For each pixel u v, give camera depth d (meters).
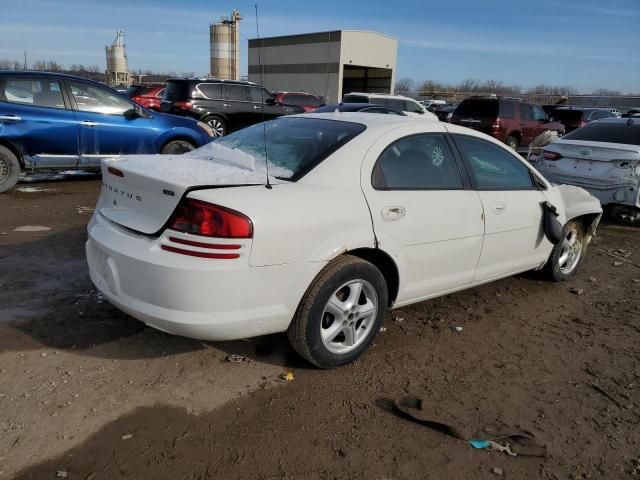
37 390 2.88
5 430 2.56
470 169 4.01
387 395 3.10
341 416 2.87
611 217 8.62
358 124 3.67
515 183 4.46
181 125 9.12
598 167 7.67
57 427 2.61
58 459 2.41
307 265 2.95
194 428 2.69
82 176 9.48
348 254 3.23
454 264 3.87
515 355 3.72
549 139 8.69
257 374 3.21
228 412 2.83
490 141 4.29
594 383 3.40
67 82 7.99
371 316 3.38
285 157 3.42
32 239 5.47
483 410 3.02
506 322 4.27
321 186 3.14
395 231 3.37
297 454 2.56
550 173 8.18
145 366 3.20
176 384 3.04
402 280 3.52
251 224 2.71
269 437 2.66
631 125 7.98
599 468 2.62
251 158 3.41
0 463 2.35
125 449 2.50
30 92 7.72
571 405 3.14
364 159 3.34
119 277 2.92
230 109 14.70
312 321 3.05
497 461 2.61
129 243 2.91
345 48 44.56
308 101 19.20
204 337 2.80
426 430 2.81
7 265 4.66
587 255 6.43
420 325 4.09
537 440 2.79
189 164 3.34
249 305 2.80
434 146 3.82
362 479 2.44
